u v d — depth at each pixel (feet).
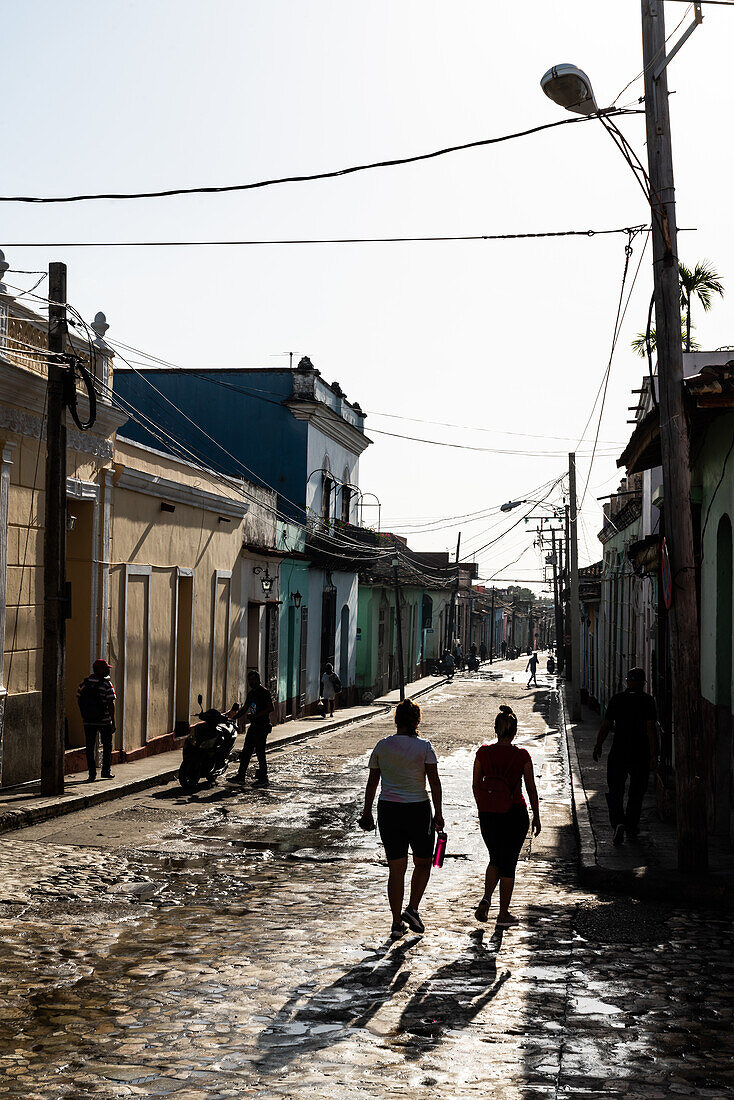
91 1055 17.48
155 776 51.44
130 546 58.03
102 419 53.57
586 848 35.19
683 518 30.91
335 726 93.81
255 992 20.84
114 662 55.88
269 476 103.45
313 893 30.17
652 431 36.27
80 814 42.37
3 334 43.78
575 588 101.55
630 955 23.94
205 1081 16.37
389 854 26.02
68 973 22.11
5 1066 16.98
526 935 25.72
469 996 20.74
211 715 52.21
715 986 21.56
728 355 55.31
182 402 104.68
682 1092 16.12
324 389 109.60
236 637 79.15
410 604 168.86
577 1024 19.19
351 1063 17.15
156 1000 20.30
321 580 108.47
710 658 38.29
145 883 31.04
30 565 46.62
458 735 86.69
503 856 26.58
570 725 95.55
